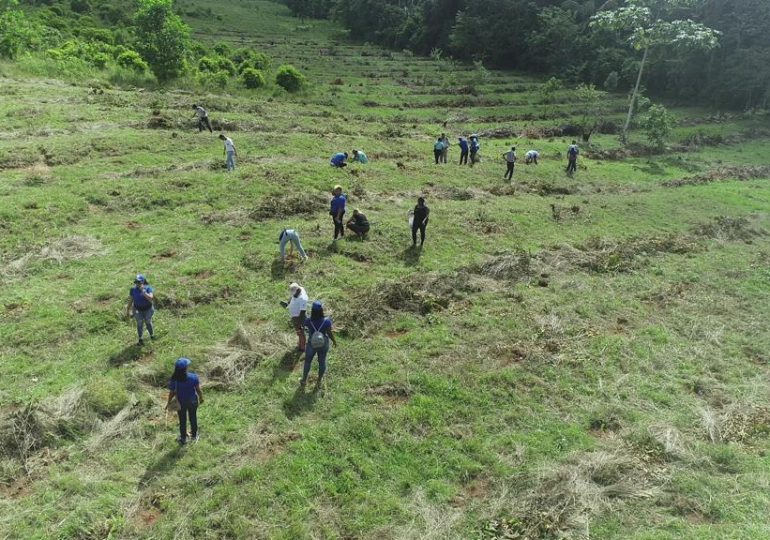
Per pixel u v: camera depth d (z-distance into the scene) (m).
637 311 16.42
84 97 31.77
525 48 73.44
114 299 14.14
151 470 9.55
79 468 9.47
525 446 10.72
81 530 8.36
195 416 9.98
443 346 13.63
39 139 24.48
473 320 14.88
